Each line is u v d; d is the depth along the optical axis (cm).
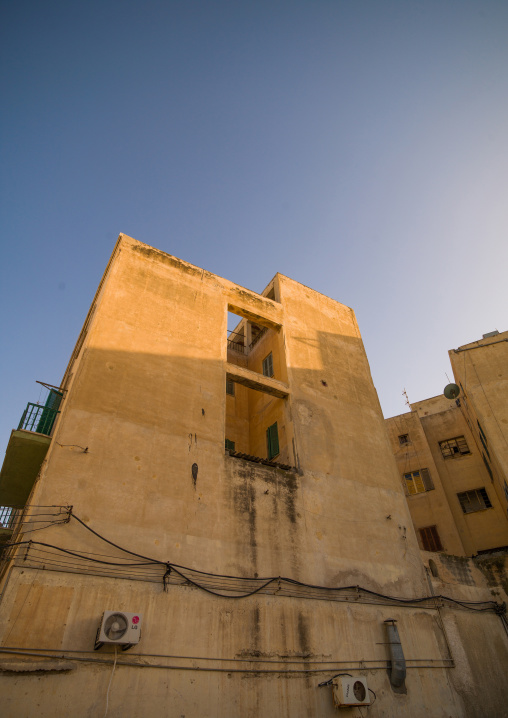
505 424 1992
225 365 1678
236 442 1997
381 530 1655
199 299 1783
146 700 959
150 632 1040
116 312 1519
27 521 1038
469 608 1669
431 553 1742
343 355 2164
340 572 1444
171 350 1565
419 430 2816
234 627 1155
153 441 1334
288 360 1903
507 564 1795
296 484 1552
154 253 1769
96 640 968
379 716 1241
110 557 1088
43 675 889
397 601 1507
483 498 2442
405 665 1366
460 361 2239
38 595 963
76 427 1230
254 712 1066
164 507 1237
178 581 1144
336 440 1797
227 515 1330
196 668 1048
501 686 1532
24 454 1341
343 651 1295
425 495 2572
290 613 1267
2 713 823
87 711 891
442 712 1358
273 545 1360
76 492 1132
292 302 2152
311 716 1138
